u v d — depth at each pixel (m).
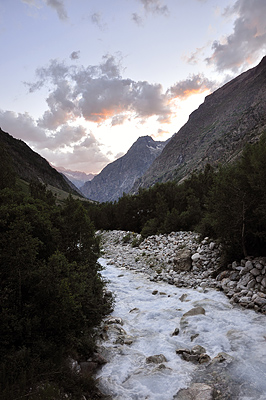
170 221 22.81
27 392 3.96
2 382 4.00
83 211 9.84
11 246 5.55
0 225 6.20
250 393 4.44
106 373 5.21
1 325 4.77
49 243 7.78
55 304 5.44
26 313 5.28
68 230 9.39
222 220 11.71
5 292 5.26
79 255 9.30
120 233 31.56
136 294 11.12
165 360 5.70
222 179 12.15
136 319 8.40
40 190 20.17
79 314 6.26
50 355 4.95
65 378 4.53
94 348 5.99
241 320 7.60
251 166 11.42
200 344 6.45
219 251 13.58
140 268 16.17
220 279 11.48
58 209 10.23
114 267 17.14
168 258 16.23
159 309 9.19
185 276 13.08
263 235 10.57
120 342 6.59
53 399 3.87
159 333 7.25
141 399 4.38
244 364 5.35
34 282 5.73
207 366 5.35
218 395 4.41
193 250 15.26
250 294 9.12
